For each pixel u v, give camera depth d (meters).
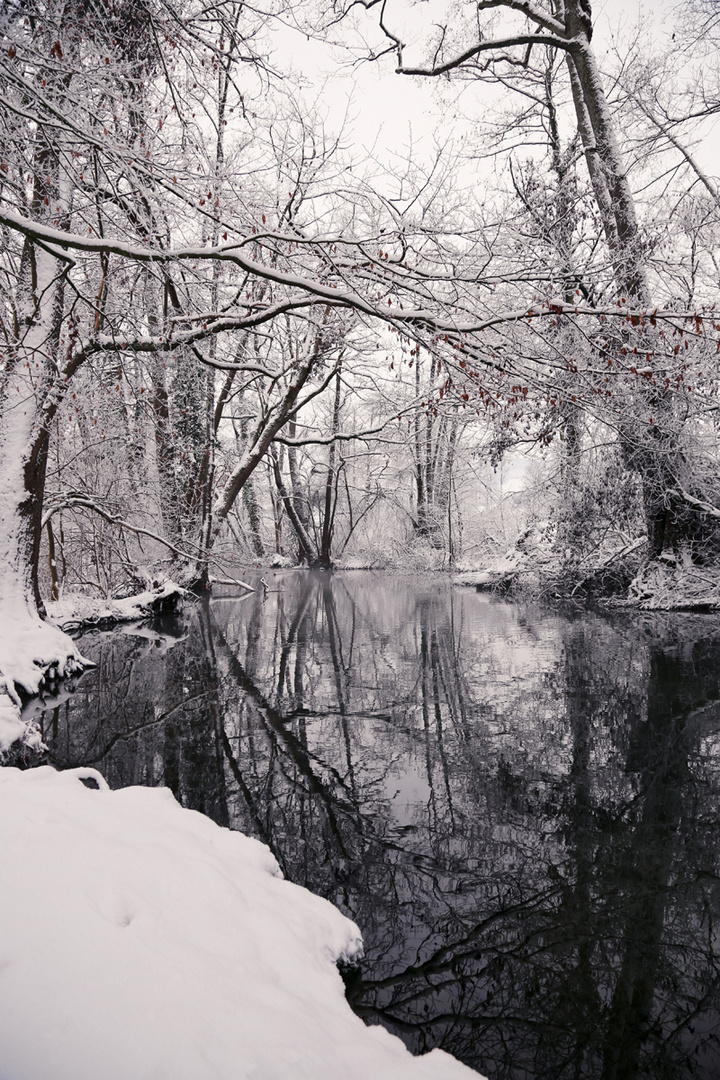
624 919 3.11
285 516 49.97
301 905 2.65
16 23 5.30
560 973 2.71
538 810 4.30
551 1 14.80
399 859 3.66
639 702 6.68
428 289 6.40
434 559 33.06
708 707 6.43
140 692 7.64
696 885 3.40
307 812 4.27
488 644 10.33
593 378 7.23
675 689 7.11
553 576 16.70
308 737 5.84
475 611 15.04
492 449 13.95
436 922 3.06
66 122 5.14
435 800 4.46
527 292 7.27
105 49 5.65
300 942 2.31
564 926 3.05
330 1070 1.62
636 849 3.78
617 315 6.34
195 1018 1.67
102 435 13.20
